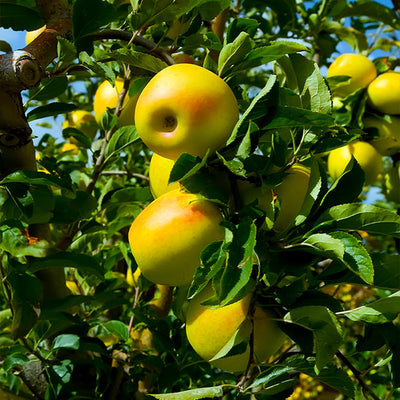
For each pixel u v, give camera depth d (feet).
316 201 1.90
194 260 1.80
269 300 1.86
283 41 1.87
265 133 1.99
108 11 1.96
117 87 2.61
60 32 1.96
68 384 2.23
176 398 1.77
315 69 1.93
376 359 4.01
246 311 1.84
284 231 1.84
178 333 2.50
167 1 1.98
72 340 2.19
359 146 3.05
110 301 2.48
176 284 1.87
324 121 1.82
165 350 2.38
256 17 3.61
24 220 1.99
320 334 1.71
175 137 1.77
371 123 3.13
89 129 3.85
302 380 4.82
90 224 2.45
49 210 1.99
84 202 2.14
